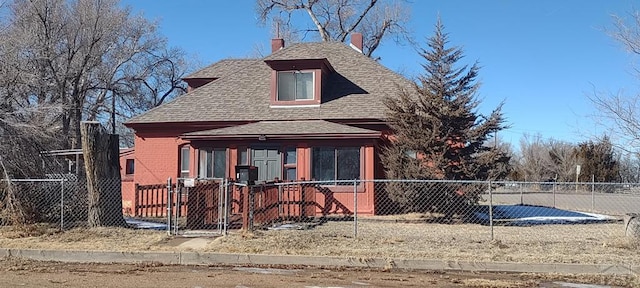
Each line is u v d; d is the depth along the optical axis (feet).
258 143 62.75
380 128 65.16
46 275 30.60
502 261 33.58
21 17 96.02
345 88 71.46
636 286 29.27
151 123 69.41
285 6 145.79
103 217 46.47
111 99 128.36
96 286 27.58
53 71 99.40
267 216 50.19
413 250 36.65
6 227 44.52
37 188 49.44
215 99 72.69
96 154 46.65
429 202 53.72
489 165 53.21
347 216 57.72
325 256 34.81
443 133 53.67
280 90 69.36
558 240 41.04
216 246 37.60
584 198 111.96
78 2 111.96
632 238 38.60
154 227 47.75
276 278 30.30
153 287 27.43
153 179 69.41
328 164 61.36
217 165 63.93
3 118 51.75
